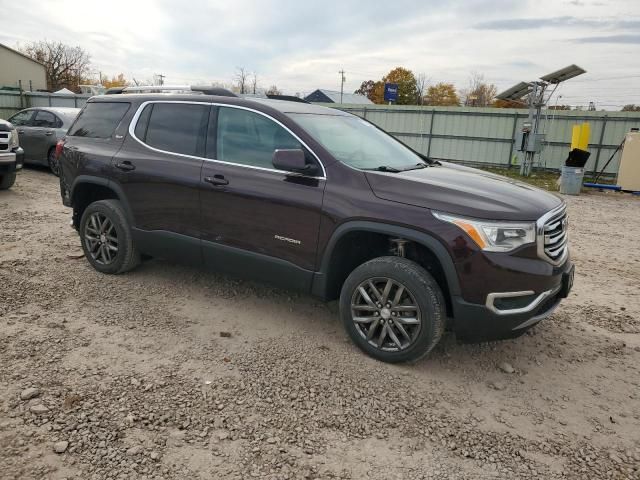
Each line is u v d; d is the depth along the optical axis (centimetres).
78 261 551
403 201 343
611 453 278
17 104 2675
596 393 340
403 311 349
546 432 295
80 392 306
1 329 383
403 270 342
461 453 272
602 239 816
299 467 254
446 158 2122
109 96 520
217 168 418
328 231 365
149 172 454
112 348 364
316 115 437
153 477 241
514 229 323
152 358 353
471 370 361
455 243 323
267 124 405
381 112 2203
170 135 457
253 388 322
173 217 446
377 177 361
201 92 478
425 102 5991
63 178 536
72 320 406
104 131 506
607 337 427
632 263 668
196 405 300
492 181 390
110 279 498
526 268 323
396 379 342
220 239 421
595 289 552
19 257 559
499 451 275
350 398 317
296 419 293
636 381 358
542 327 441
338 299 430
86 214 508
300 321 426
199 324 411
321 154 377
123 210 488
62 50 6744
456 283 328
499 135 2006
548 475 258
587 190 1487
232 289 486
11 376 319
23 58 4606
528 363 376
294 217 378
